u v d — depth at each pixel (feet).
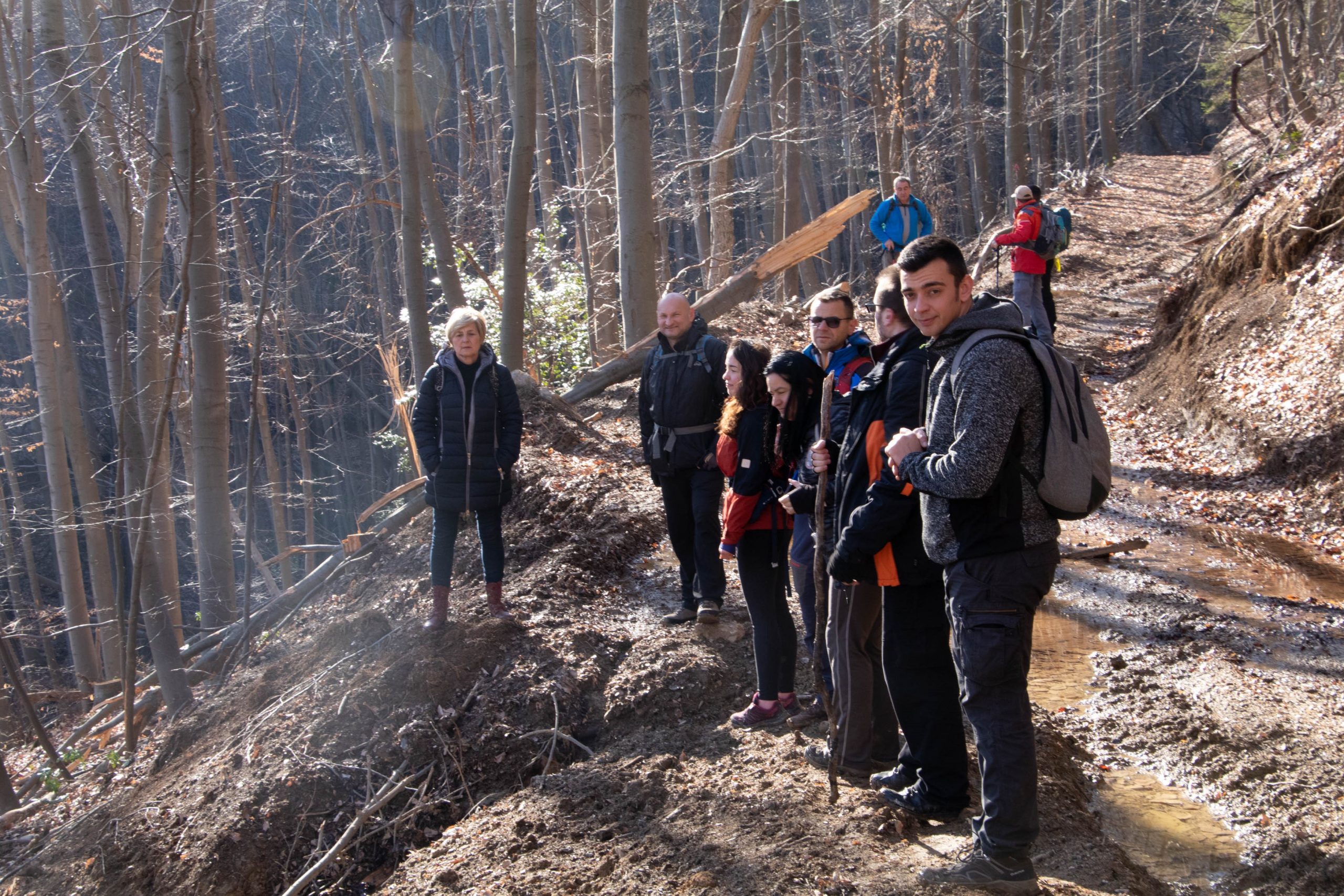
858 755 11.09
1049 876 9.13
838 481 9.96
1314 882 9.67
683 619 16.79
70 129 26.73
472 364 16.38
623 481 23.93
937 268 8.38
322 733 14.43
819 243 33.99
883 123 61.87
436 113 47.50
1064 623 17.24
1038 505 8.26
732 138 45.44
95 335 90.53
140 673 38.99
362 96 95.35
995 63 118.01
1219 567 19.27
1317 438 22.63
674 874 9.70
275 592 26.58
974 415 7.95
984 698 8.46
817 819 10.19
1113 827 11.00
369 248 83.46
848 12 85.35
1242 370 26.78
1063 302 43.73
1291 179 32.76
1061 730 13.12
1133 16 111.24
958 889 8.59
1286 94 47.70
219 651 23.22
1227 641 15.87
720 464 12.84
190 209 19.34
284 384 78.84
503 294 31.04
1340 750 12.10
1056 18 85.76
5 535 41.91
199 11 19.01
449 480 16.17
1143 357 33.73
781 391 11.82
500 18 60.08
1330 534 20.36
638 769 12.17
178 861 13.16
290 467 86.84
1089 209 66.23
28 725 35.37
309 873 11.80
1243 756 12.24
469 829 11.54
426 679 14.93
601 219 48.80
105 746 23.12
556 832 11.00
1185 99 142.41
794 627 13.19
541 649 15.66
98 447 88.12
